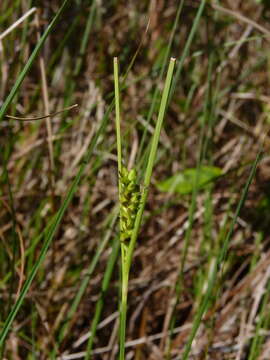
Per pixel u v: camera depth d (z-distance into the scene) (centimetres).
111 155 60
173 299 61
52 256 54
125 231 28
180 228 67
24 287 35
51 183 51
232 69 79
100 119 66
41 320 50
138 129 69
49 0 68
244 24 80
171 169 71
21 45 53
